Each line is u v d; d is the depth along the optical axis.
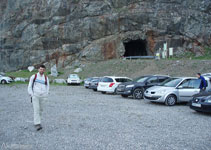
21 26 41.78
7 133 5.32
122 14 37.69
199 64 25.36
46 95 5.80
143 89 12.58
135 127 5.92
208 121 6.75
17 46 41.34
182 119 7.00
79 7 39.41
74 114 7.71
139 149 4.23
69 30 39.09
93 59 37.19
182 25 37.75
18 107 9.23
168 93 10.03
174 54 36.72
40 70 5.64
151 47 38.12
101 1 39.16
